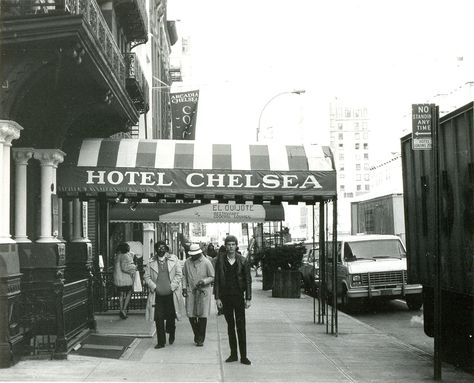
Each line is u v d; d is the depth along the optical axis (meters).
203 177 13.93
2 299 9.06
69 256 13.48
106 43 13.41
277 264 23.88
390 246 21.16
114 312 16.77
